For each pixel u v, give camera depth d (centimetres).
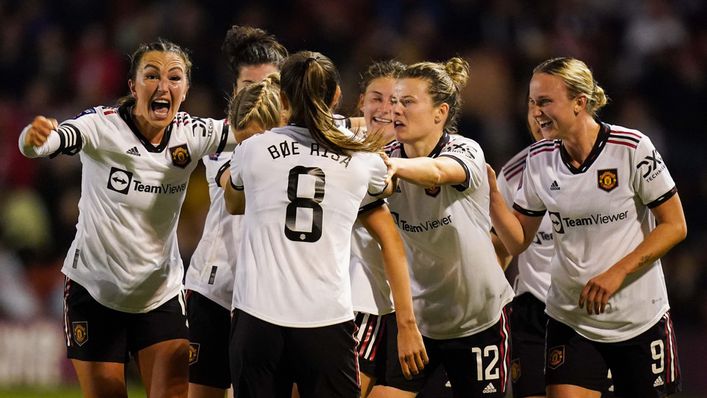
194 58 5409
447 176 1966
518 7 5903
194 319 2305
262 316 1784
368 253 2130
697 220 5100
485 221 2098
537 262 2414
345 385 1816
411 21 5728
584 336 2148
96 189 2127
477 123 5244
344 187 1834
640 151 2080
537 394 2380
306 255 1802
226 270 2278
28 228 4919
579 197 2112
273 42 2361
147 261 2162
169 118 2094
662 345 2150
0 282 4578
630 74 5800
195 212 4497
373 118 2180
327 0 5919
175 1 5816
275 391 1802
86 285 2180
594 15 6097
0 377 4362
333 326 1798
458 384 2175
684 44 5991
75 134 2039
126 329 2217
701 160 5394
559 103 2084
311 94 1828
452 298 2120
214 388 2306
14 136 5322
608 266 2116
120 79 5703
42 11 5919
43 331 4456
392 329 2136
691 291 4678
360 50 5534
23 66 5709
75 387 4319
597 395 2155
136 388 4184
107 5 5944
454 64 2145
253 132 1952
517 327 2425
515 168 2359
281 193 1812
